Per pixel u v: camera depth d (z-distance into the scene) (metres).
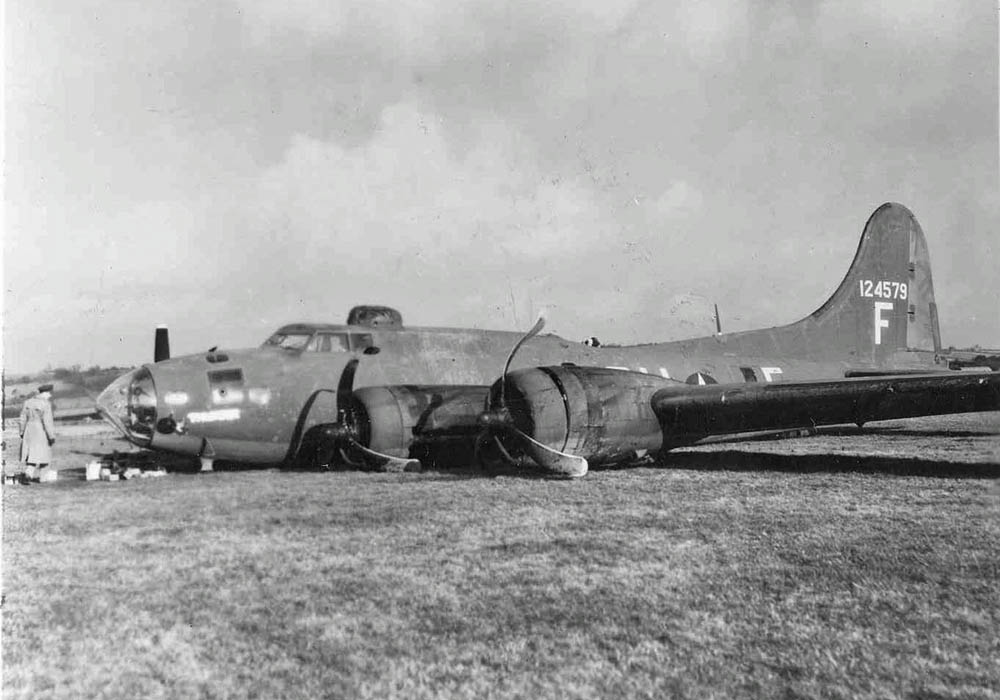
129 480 11.36
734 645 4.36
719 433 11.54
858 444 15.95
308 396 12.14
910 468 11.42
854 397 10.62
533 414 10.31
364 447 11.68
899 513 7.85
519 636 4.53
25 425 11.95
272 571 5.93
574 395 10.48
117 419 11.38
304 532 7.27
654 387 11.41
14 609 5.07
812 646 4.34
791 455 13.68
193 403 11.36
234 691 3.88
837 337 18.86
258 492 9.70
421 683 3.93
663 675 3.99
